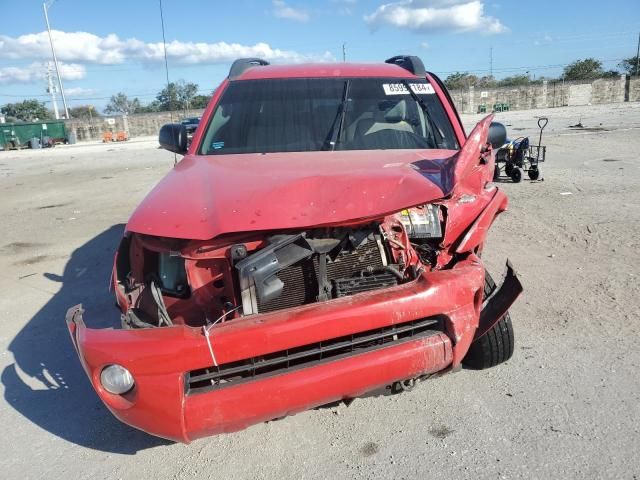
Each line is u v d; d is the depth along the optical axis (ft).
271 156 11.65
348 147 12.29
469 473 8.66
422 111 13.20
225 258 8.31
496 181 35.86
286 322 7.57
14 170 69.10
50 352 14.01
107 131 180.75
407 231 9.64
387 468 8.91
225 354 7.36
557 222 23.54
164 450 9.82
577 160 41.83
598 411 10.02
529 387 10.92
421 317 8.29
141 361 7.29
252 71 14.57
